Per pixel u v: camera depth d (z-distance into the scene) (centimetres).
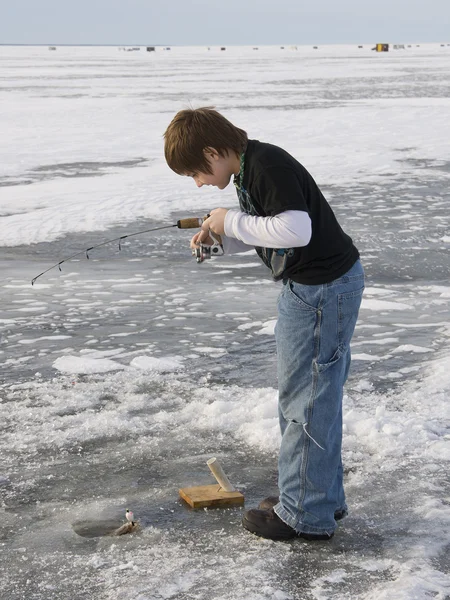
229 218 284
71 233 1008
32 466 377
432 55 12638
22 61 10675
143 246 935
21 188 1343
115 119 2525
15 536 314
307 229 272
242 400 456
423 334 591
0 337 596
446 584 273
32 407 452
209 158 287
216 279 782
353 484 350
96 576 284
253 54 14875
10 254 900
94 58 12394
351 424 409
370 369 512
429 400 453
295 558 293
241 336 592
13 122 2450
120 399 464
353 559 292
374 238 967
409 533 310
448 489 346
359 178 1445
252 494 347
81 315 655
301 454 300
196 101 3172
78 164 1633
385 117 2511
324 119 2453
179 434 411
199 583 278
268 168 274
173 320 637
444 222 1066
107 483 359
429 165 1596
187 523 322
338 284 291
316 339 293
